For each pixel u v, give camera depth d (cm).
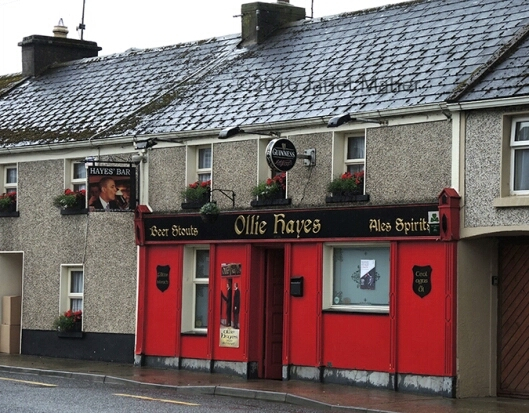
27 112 3012
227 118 2372
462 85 1966
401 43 2303
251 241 2264
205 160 2428
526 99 1823
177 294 2414
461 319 1942
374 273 2091
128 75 2953
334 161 2144
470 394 1948
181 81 2730
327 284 2145
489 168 1900
